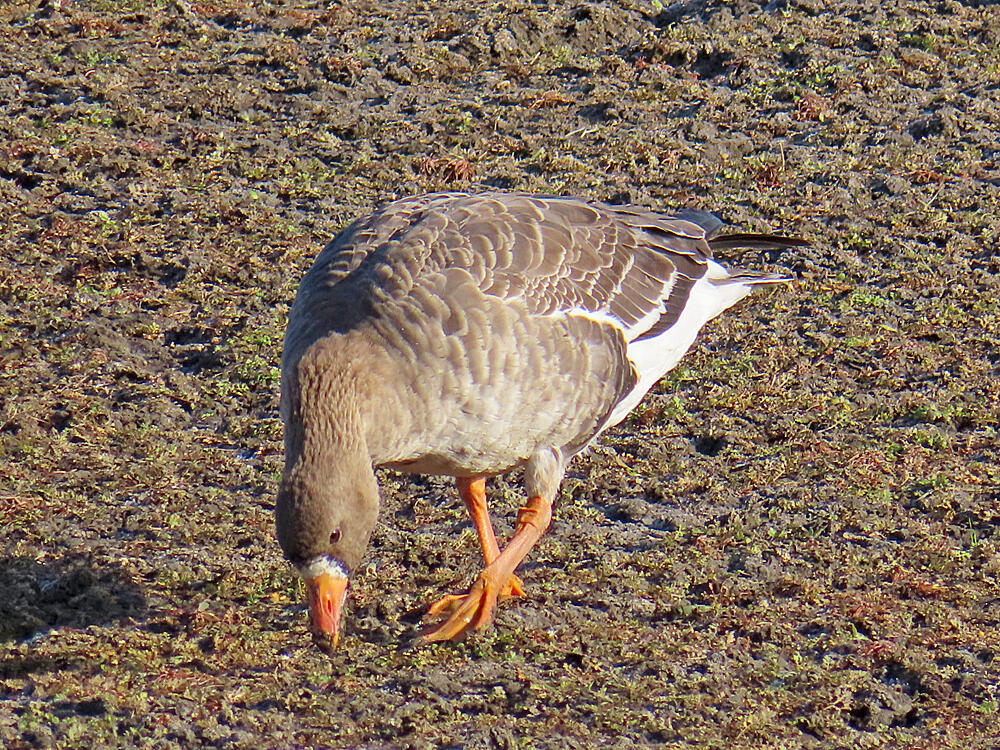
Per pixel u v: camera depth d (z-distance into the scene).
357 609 10.63
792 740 9.10
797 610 10.50
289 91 21.61
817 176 18.34
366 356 9.57
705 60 22.06
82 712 9.50
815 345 14.53
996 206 17.31
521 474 12.55
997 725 9.20
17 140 19.84
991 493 11.91
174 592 10.89
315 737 9.20
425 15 24.31
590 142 19.56
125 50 23.09
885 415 13.19
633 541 11.51
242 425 13.35
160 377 14.30
